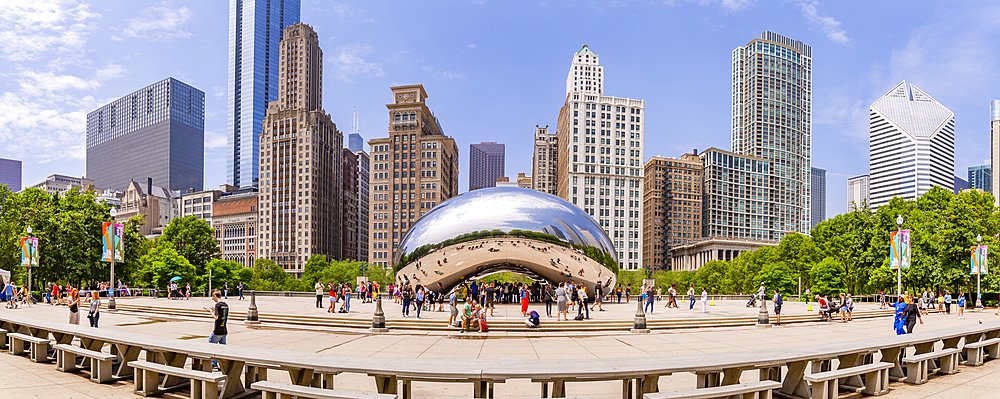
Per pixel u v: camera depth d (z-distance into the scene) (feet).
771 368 29.35
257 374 30.07
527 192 110.42
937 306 124.47
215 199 584.40
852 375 28.81
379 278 328.29
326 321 72.43
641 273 378.94
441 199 474.08
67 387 29.58
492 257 101.65
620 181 501.56
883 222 164.45
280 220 510.99
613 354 46.83
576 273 105.09
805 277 218.18
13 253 153.89
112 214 97.50
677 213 596.70
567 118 512.63
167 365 29.09
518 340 57.57
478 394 23.24
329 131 550.77
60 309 99.45
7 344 44.50
